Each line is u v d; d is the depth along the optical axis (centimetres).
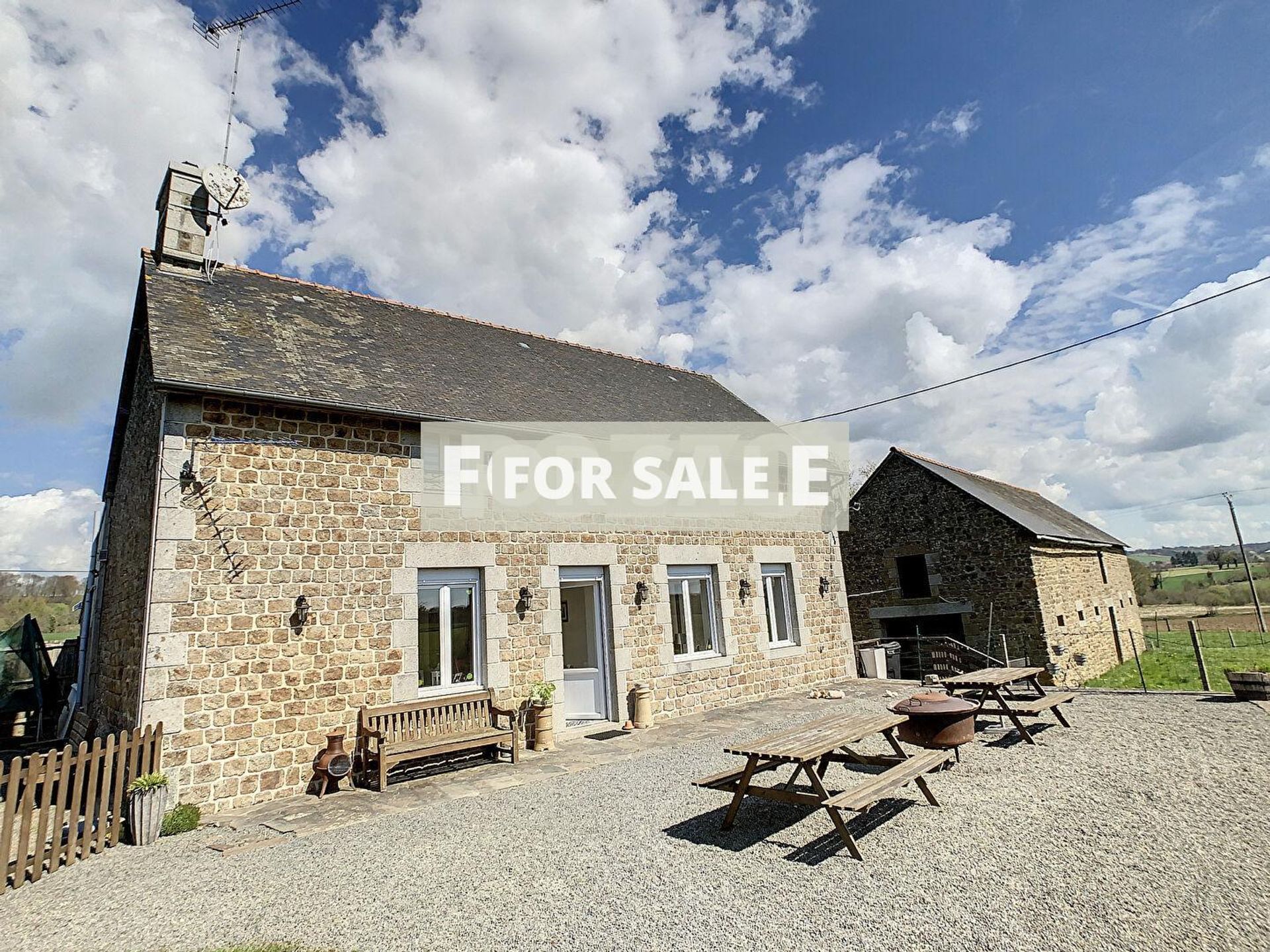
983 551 1808
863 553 2066
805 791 582
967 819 487
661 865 432
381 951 340
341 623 706
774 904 368
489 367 1034
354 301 1045
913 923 339
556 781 665
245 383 676
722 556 1132
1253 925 319
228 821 581
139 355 870
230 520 659
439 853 476
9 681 1158
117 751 550
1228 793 507
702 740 816
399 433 788
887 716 583
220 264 932
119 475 989
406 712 724
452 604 816
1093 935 318
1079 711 857
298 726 664
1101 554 2209
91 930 379
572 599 976
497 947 338
